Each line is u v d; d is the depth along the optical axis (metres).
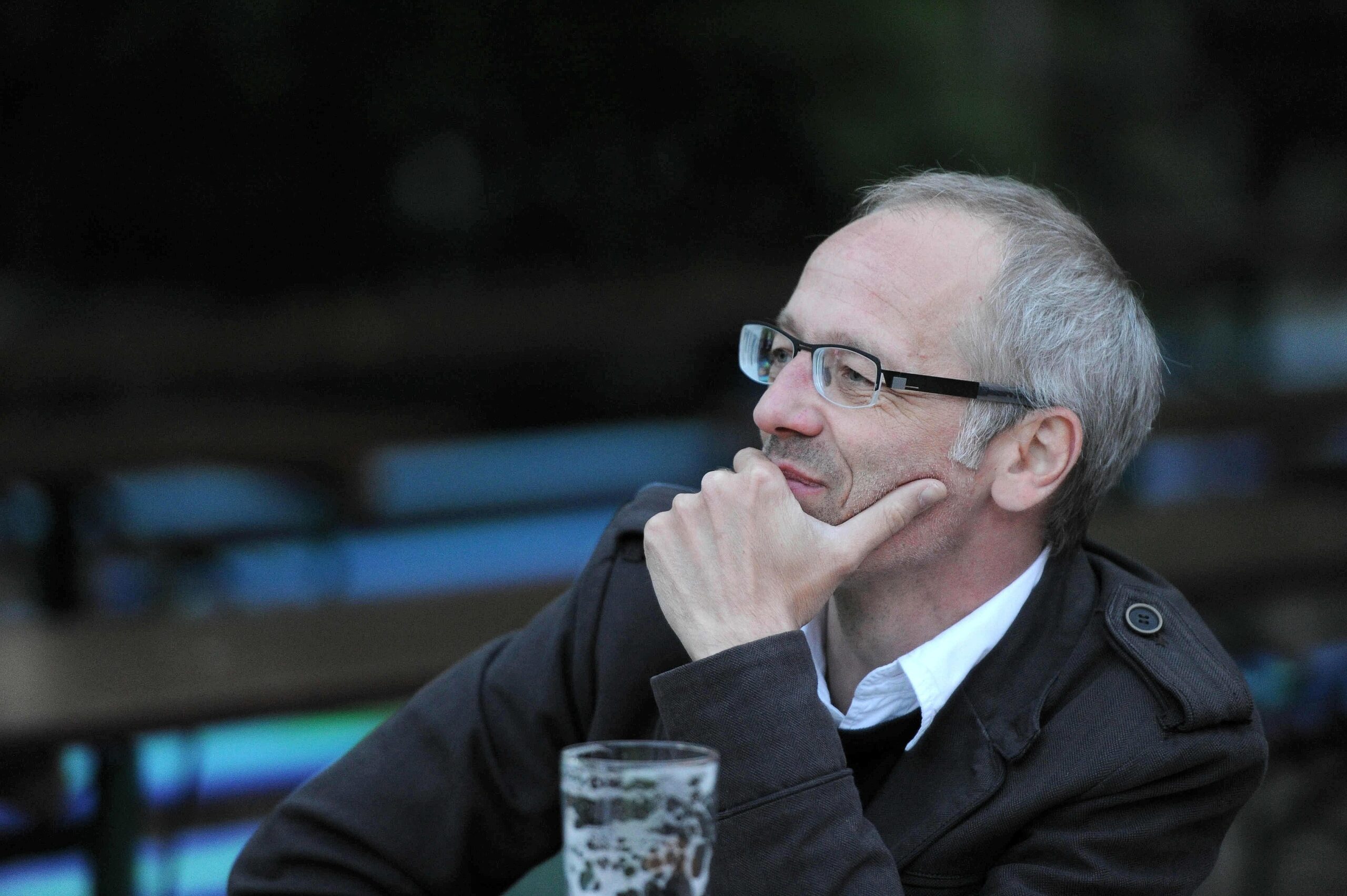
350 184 43.22
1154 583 5.52
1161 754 4.62
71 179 41.97
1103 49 41.12
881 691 5.10
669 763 3.48
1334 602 16.92
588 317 36.53
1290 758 11.11
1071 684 4.90
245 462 21.75
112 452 19.08
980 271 5.02
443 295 38.31
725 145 41.47
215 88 40.91
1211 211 42.62
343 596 19.45
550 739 5.51
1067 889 4.60
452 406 37.56
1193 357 37.38
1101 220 39.59
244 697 8.39
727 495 4.76
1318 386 32.19
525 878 6.38
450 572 21.41
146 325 36.78
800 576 4.76
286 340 34.91
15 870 11.84
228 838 12.53
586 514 25.73
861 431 5.01
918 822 4.77
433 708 5.59
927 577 5.16
